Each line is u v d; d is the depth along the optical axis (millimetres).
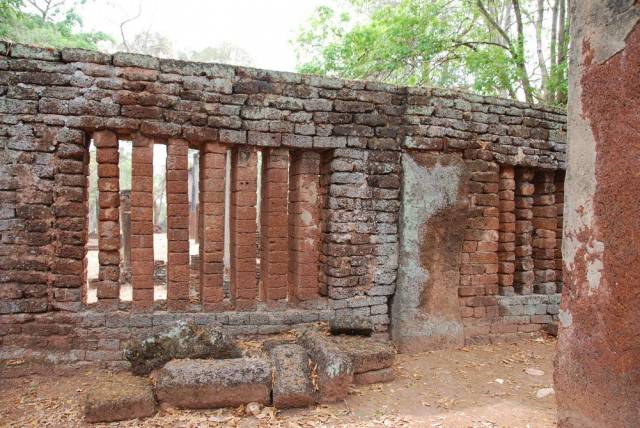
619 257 2395
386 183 5988
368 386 4879
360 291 5922
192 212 17562
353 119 5840
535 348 6379
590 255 2543
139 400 3990
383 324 6062
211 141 5340
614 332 2410
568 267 2684
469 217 6422
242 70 5430
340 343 5156
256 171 5555
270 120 5496
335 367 4402
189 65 5254
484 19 13219
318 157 5852
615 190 2420
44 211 4926
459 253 6293
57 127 4926
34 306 4926
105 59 5031
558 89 10664
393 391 4770
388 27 12227
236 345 4742
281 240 5680
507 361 5812
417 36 11875
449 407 4414
